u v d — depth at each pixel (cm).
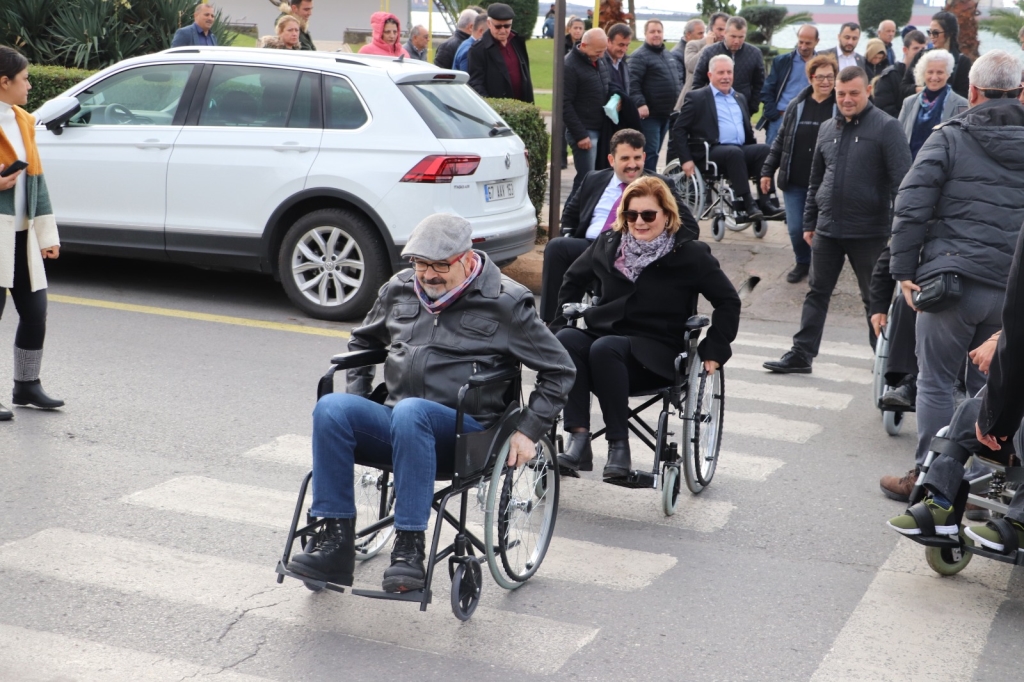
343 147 878
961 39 2234
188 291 986
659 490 573
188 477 552
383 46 1340
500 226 908
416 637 402
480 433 403
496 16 1215
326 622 410
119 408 654
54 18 1481
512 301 423
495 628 411
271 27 4072
